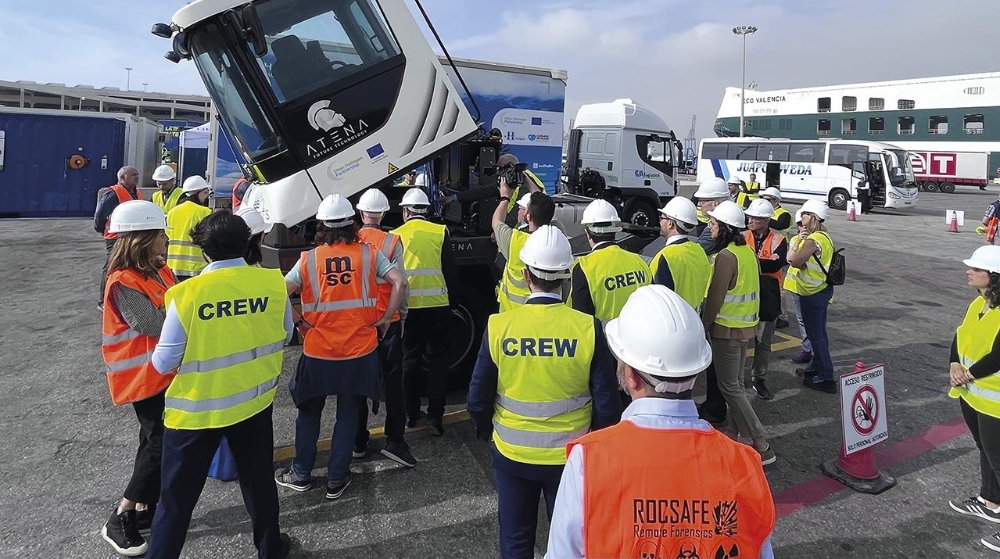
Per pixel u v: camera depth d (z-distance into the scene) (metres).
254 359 2.54
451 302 4.21
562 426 2.20
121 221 2.68
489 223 5.16
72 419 4.36
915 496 3.53
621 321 1.53
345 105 4.40
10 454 3.81
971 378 3.17
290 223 4.27
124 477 3.57
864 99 34.66
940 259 12.52
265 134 4.23
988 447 3.12
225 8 3.99
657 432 1.33
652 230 7.14
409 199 4.23
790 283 5.56
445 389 4.27
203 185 6.18
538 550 2.96
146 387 2.70
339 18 4.36
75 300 7.87
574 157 16.23
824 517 3.29
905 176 22.78
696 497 1.26
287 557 2.87
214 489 3.51
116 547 2.86
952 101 31.83
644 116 15.23
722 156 29.00
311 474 3.55
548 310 2.25
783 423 4.58
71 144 15.53
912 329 7.32
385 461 3.88
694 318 1.46
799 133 37.22
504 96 12.43
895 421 4.62
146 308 2.68
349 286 3.21
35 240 12.41
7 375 5.21
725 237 3.85
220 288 2.47
